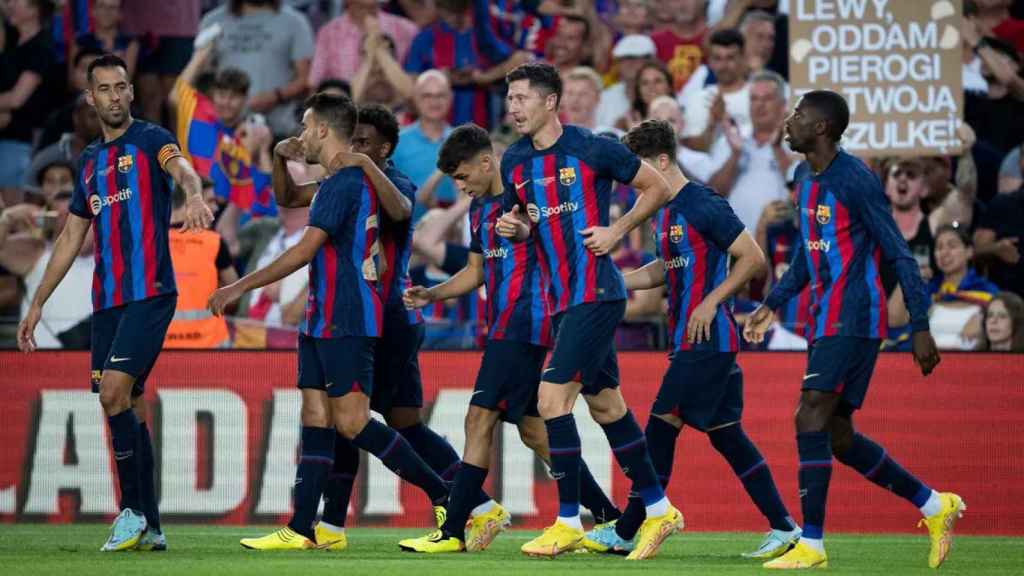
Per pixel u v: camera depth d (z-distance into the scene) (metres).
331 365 23.06
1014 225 37.28
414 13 45.66
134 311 22.58
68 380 32.88
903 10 36.12
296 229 38.16
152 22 44.53
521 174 21.72
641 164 21.25
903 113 36.28
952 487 31.48
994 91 40.69
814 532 21.00
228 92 41.75
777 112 40.06
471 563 20.67
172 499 32.44
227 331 34.72
